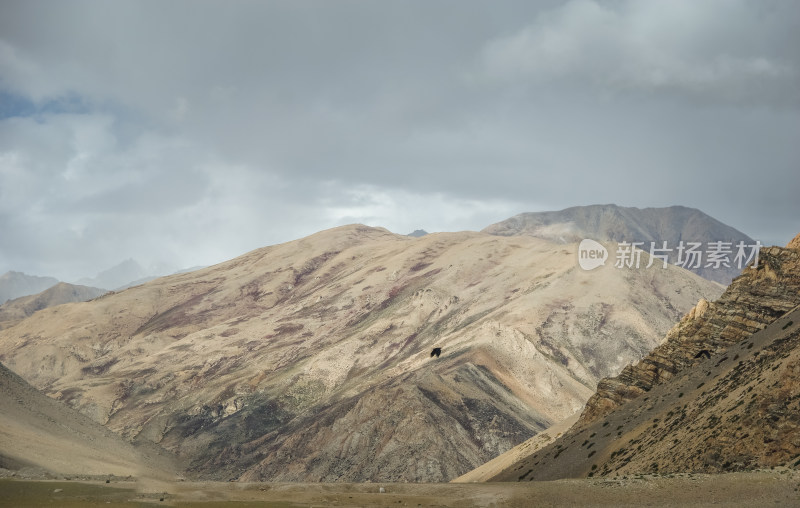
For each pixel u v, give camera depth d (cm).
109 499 7850
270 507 7694
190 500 8031
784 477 6556
